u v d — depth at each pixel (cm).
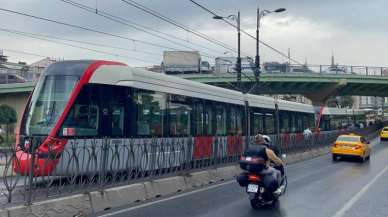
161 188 1203
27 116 1294
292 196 1216
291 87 5700
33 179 809
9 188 791
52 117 1262
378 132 6869
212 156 1569
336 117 4897
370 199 1172
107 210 960
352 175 1788
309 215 957
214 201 1123
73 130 1263
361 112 7194
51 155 859
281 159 1152
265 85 5494
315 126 3838
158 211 970
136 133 1437
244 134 2355
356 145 2586
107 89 1361
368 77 5397
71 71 1323
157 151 1244
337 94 6303
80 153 941
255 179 1019
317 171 1966
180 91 1728
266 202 1042
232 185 1435
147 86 1513
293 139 2752
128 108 1411
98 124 1323
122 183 1084
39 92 1318
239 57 3259
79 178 938
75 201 879
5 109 5150
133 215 920
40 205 793
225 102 2145
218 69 5494
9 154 798
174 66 5912
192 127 1803
